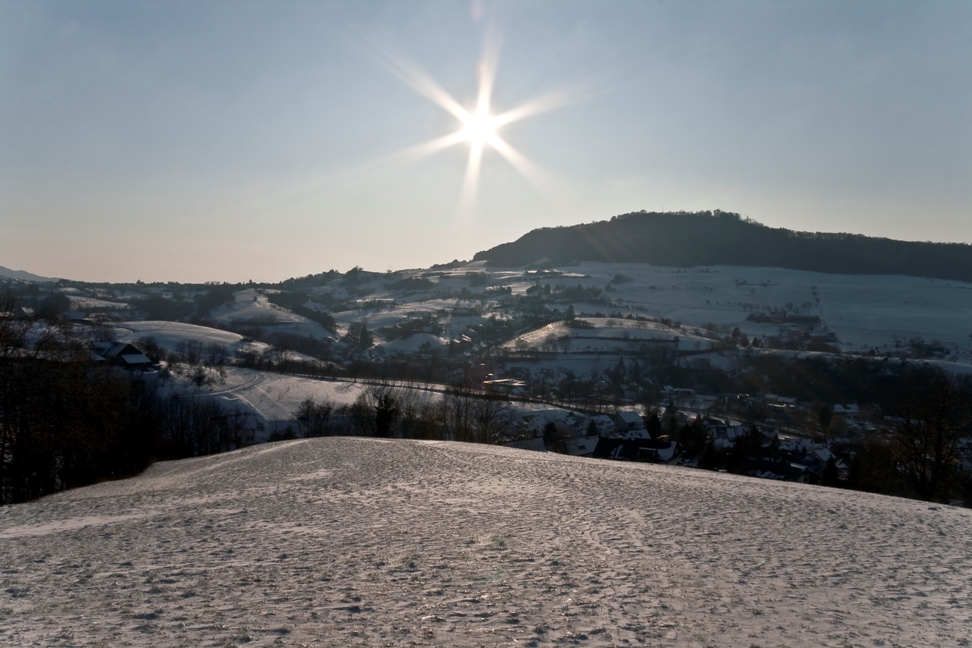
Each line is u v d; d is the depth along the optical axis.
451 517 18.61
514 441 67.62
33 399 39.94
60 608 9.27
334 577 11.35
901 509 23.59
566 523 18.05
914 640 9.26
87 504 23.17
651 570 12.76
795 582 12.42
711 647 8.45
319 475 28.55
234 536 15.48
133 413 55.84
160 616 8.90
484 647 7.99
